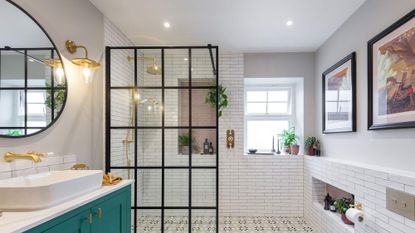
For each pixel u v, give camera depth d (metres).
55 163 1.88
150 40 3.37
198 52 2.96
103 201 1.60
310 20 2.80
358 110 2.55
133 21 2.81
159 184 2.89
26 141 1.62
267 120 4.33
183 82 2.93
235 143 3.88
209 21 2.82
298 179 3.80
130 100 2.88
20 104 1.56
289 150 3.98
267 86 4.34
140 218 2.83
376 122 2.21
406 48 1.84
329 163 2.81
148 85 2.91
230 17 2.72
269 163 3.84
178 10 2.57
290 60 3.92
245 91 4.35
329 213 2.92
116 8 2.52
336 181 2.64
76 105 2.16
